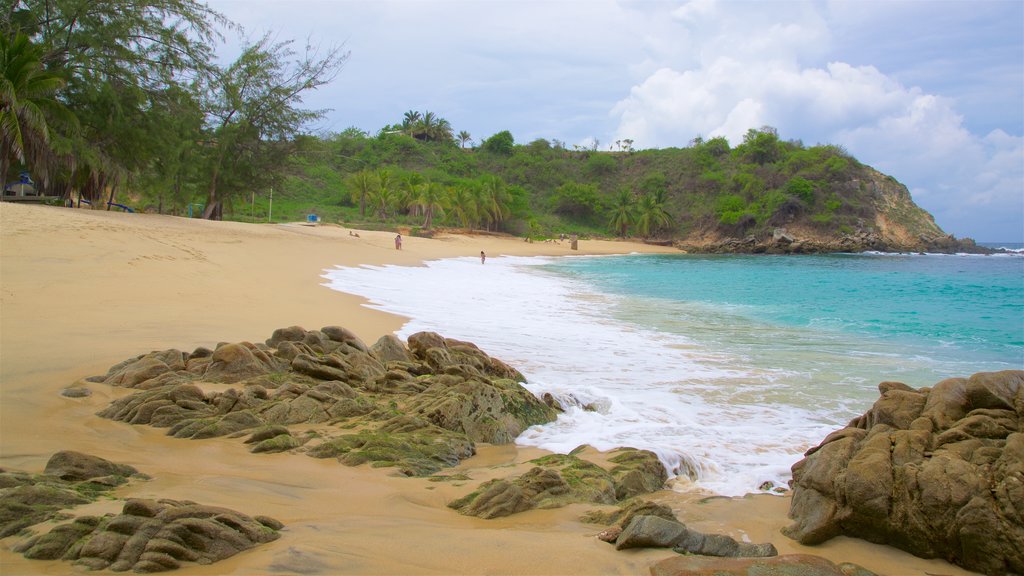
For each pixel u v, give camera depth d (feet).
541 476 19.29
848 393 35.06
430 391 29.50
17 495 14.94
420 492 19.03
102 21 109.19
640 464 21.72
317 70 141.49
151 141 112.57
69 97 105.91
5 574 12.34
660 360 43.11
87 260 59.16
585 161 411.13
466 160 382.01
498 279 107.65
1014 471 15.89
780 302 85.76
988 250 299.17
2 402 25.13
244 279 66.54
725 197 337.52
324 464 21.27
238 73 137.59
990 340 55.21
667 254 274.98
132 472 18.66
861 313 74.23
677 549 14.89
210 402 26.45
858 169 341.21
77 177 113.19
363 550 14.29
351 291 70.79
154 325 41.42
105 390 27.73
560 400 31.40
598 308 72.74
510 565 13.93
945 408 18.80
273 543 14.34
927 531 15.72
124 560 12.90
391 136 381.60
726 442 25.73
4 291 45.60
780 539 16.84
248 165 142.00
